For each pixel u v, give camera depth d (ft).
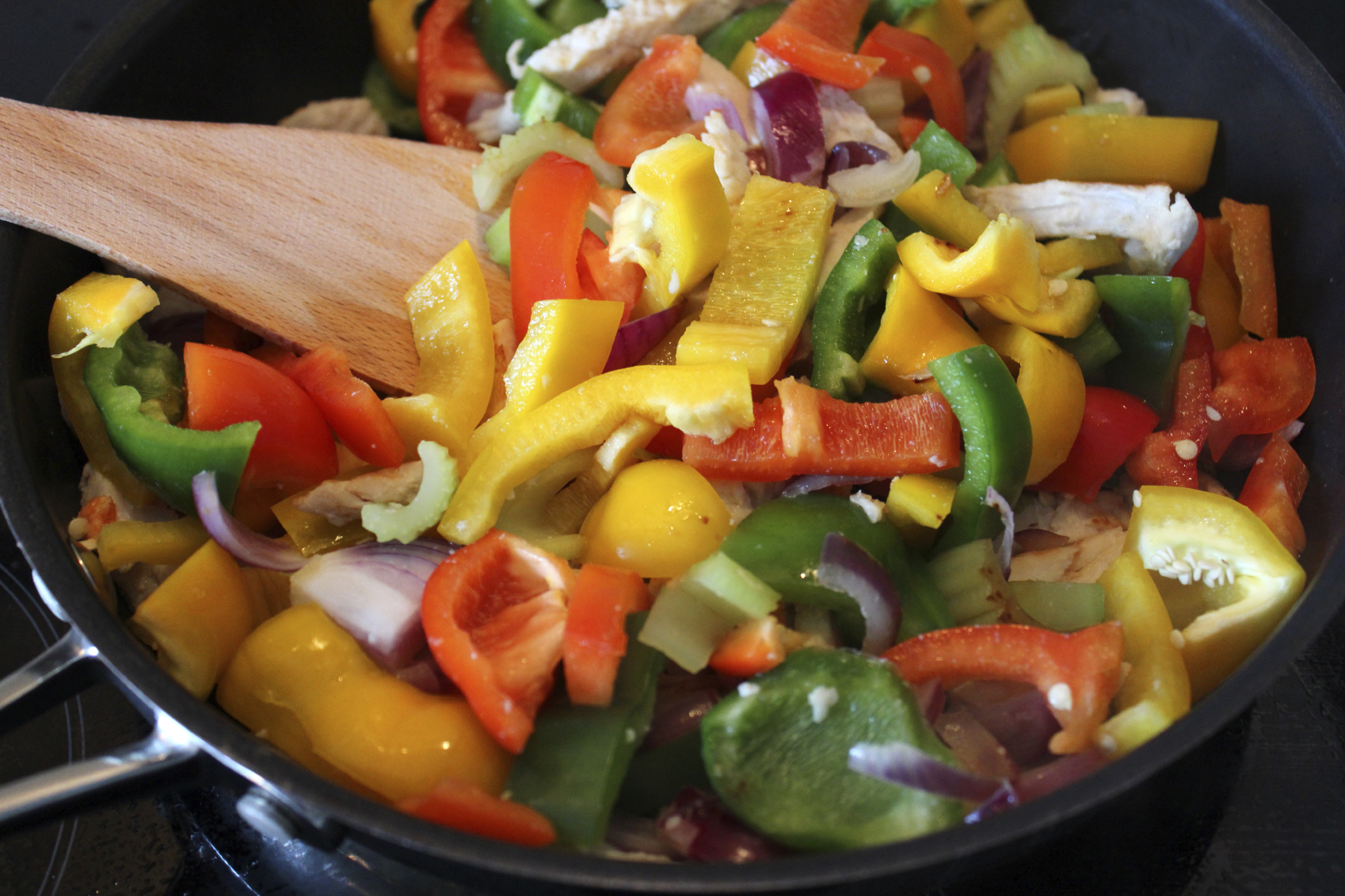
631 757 1.14
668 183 1.25
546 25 1.51
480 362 1.30
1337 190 1.32
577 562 1.25
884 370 1.30
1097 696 1.14
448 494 1.21
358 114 1.55
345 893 1.18
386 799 1.13
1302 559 1.28
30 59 1.51
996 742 1.16
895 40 1.45
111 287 1.24
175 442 1.20
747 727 1.12
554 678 1.16
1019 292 1.27
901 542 1.23
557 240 1.31
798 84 1.41
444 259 1.32
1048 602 1.24
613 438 1.25
